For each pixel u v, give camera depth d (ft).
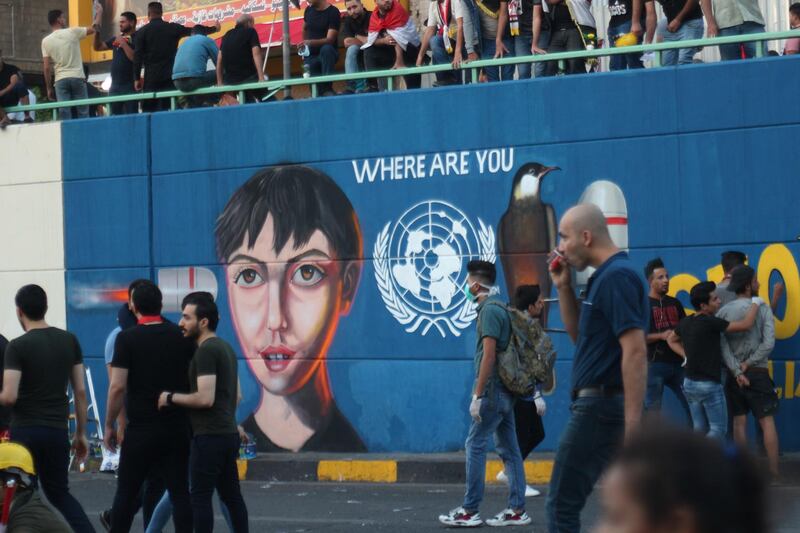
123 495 41.19
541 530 49.57
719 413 56.85
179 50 81.51
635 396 30.40
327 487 67.51
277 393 75.36
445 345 70.33
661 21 75.82
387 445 72.02
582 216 31.86
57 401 42.37
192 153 78.38
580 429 31.63
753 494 8.11
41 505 33.17
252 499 63.57
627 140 66.49
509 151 69.31
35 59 146.10
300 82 76.89
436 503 59.47
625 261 31.48
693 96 65.00
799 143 62.69
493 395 49.14
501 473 61.31
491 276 50.11
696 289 57.06
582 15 71.61
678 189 65.31
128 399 41.19
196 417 40.57
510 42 74.54
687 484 8.10
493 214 69.62
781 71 63.16
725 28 68.28
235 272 76.84
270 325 75.61
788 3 77.87
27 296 42.68
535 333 50.19
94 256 81.71
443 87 71.20
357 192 73.36
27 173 84.28
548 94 68.33
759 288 62.34
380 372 72.28
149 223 79.82
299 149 75.10
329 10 82.84
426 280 71.05
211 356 40.24
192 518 41.68
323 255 74.23
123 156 80.64
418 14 95.96
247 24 82.12
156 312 42.14
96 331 81.56
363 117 73.26
